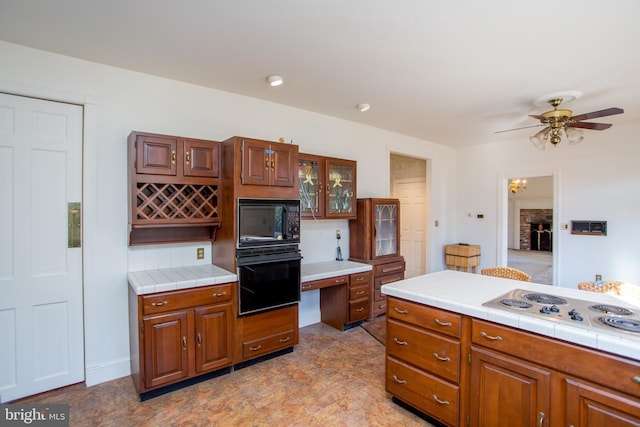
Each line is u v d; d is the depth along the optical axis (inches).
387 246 170.9
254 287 109.2
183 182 105.6
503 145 212.2
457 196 236.1
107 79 102.6
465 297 79.2
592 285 100.0
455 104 138.9
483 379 70.1
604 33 81.6
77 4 70.9
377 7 71.7
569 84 115.4
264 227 112.3
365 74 108.7
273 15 75.2
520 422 64.4
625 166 164.1
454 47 89.9
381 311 161.8
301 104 140.5
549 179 419.2
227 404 90.9
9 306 90.7
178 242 113.5
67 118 98.0
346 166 154.0
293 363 115.1
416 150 205.6
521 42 86.7
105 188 102.8
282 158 117.3
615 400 53.2
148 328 90.7
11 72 88.9
